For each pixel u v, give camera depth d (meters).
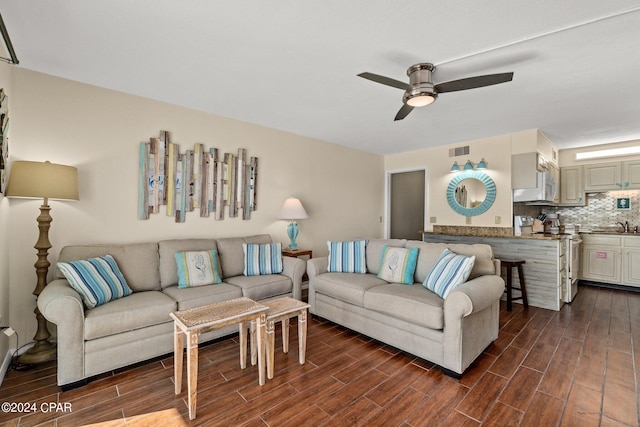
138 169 2.97
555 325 3.10
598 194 5.18
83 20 1.79
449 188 4.82
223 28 1.86
